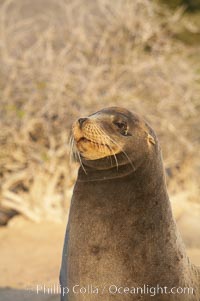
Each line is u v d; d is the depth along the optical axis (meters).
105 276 20.52
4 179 51.66
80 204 20.91
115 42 54.16
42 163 50.91
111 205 20.59
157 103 53.75
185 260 21.80
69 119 50.06
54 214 51.44
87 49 53.56
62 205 51.84
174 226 21.52
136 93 53.16
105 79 52.44
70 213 21.25
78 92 50.34
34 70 50.31
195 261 32.34
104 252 20.52
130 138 20.77
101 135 20.25
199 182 59.00
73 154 21.19
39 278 36.06
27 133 50.47
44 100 50.41
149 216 20.75
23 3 61.59
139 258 20.56
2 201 51.38
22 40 53.56
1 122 50.38
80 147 20.39
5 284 35.03
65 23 53.78
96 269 20.55
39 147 51.25
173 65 54.44
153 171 21.08
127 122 21.02
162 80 53.50
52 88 49.88
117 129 20.75
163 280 20.80
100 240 20.56
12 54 51.88
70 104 50.06
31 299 31.50
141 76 53.19
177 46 57.44
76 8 57.09
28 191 52.25
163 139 54.97
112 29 54.38
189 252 36.31
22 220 51.12
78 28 53.31
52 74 50.16
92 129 20.23
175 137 55.31
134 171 20.70
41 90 50.47
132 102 51.91
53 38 53.09
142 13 55.91
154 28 55.84
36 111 50.53
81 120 20.42
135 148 20.75
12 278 36.53
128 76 52.97
